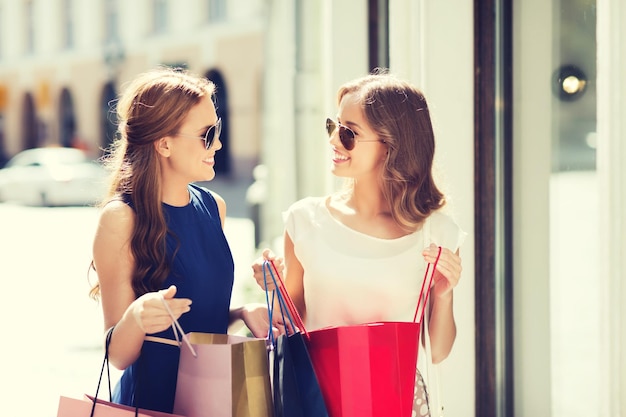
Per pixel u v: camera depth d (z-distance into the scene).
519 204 4.89
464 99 4.89
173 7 35.66
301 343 2.90
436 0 4.86
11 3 42.59
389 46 5.54
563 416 4.66
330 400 2.92
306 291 3.35
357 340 2.90
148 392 3.06
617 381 4.08
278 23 11.73
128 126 3.12
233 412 2.82
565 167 4.60
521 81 4.86
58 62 40.47
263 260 3.19
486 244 4.93
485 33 4.89
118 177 3.11
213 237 3.25
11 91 43.06
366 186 3.34
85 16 38.88
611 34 4.02
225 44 33.69
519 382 4.91
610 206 4.06
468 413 4.93
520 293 4.89
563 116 4.60
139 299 2.83
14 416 6.36
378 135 3.25
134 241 2.99
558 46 4.62
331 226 3.32
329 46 5.95
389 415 2.90
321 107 9.88
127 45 37.44
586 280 4.46
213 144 3.16
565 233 4.60
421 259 3.27
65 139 40.66
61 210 23.92
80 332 9.27
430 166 3.33
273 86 12.38
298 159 10.09
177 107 3.08
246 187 30.50
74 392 7.00
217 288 3.19
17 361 8.05
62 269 13.39
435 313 3.29
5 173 26.00
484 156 4.91
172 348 3.08
